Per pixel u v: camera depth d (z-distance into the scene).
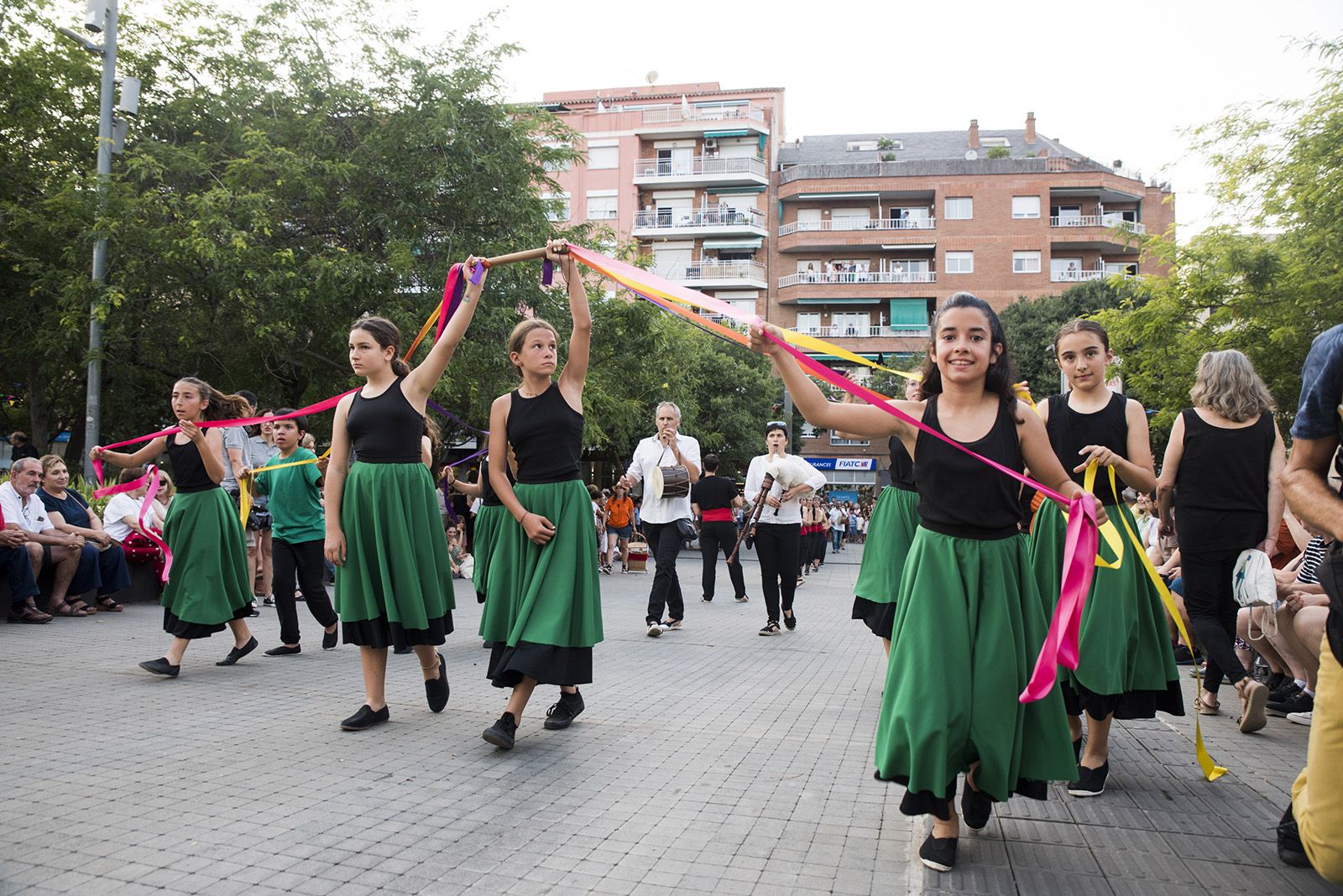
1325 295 16.94
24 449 16.59
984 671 3.03
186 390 6.28
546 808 3.66
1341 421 2.49
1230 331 18.34
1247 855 3.22
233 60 17.72
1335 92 17.20
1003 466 3.08
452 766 4.21
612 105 55.03
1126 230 20.48
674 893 2.88
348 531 4.92
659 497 9.33
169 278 16.12
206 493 6.34
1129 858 3.18
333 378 18.34
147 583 10.78
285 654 7.25
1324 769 2.47
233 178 16.41
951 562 3.10
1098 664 3.94
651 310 22.44
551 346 4.73
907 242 49.56
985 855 3.20
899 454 5.50
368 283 16.42
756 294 51.16
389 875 2.97
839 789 3.96
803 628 9.91
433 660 5.18
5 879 2.86
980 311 3.16
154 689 5.77
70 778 3.90
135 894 2.78
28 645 7.39
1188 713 5.75
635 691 6.09
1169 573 7.52
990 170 49.25
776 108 55.06
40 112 18.05
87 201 15.52
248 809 3.56
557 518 4.64
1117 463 4.04
